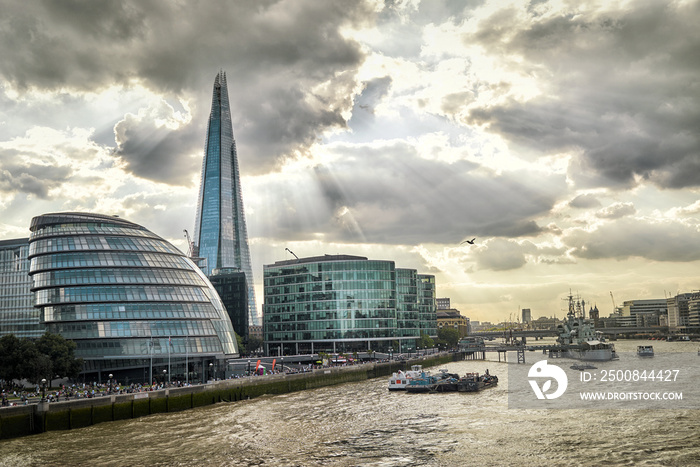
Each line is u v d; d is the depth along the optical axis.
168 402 126.69
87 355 164.50
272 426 107.69
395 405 134.12
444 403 135.62
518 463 80.12
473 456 83.81
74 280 172.62
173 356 172.00
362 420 113.25
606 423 105.56
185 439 96.56
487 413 119.06
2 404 106.62
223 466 80.31
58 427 104.31
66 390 133.25
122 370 170.62
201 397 136.12
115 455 86.44
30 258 182.75
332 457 84.06
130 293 174.00
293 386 172.00
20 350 134.88
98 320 168.12
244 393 151.25
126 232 187.12
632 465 78.50
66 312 168.62
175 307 179.38
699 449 85.88
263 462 82.00
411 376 178.12
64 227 183.62
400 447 89.50
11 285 198.88
